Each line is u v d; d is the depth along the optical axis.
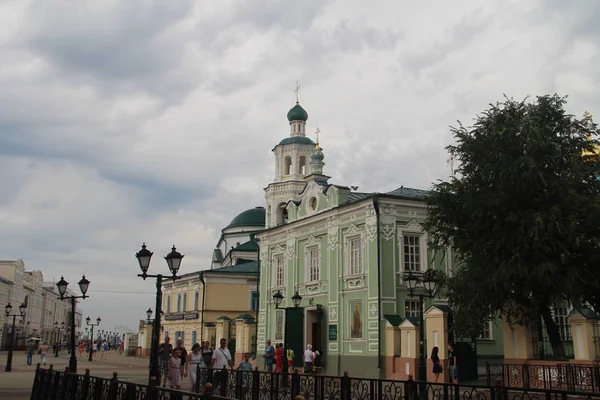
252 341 46.12
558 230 22.08
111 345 124.38
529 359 23.53
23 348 94.44
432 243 27.77
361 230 34.09
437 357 25.59
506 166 23.86
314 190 39.22
